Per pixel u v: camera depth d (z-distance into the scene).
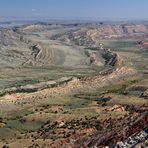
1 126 121.56
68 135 90.44
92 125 96.12
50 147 82.00
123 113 105.81
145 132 49.69
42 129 111.31
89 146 64.56
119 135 57.03
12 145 88.69
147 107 105.06
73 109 133.75
